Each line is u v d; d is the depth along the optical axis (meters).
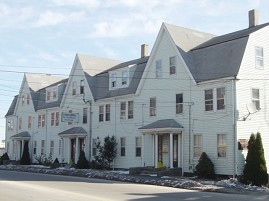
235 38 31.02
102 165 38.97
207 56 32.19
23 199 15.66
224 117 28.80
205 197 17.89
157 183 24.69
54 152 48.28
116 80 40.16
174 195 18.42
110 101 40.03
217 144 29.14
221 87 29.33
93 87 43.19
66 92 46.78
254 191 21.77
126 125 37.72
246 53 29.47
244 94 28.86
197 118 30.81
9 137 59.22
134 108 37.00
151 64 35.59
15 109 58.34
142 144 34.75
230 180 25.86
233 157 27.83
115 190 20.23
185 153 31.48
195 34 36.31
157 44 35.03
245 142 28.31
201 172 28.92
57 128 48.19
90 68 44.94
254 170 25.16
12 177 28.89
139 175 31.11
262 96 29.89
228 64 29.70
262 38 30.80
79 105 44.41
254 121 29.12
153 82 35.16
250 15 33.91
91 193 18.39
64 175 32.97
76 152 43.38
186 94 31.92
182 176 30.88
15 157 56.66
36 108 53.50
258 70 30.00
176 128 31.61
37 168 41.72
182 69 32.47
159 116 34.22
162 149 33.94
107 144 38.62
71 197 16.48
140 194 18.50
